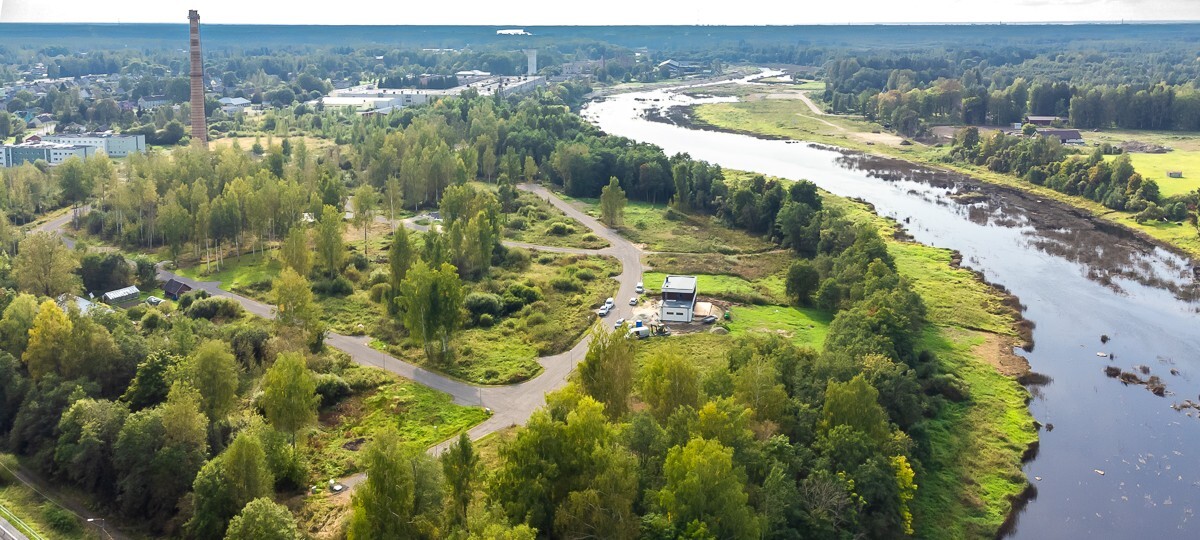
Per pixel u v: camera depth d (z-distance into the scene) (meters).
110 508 118.50
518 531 90.12
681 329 188.00
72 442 123.25
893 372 139.75
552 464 102.88
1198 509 129.25
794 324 193.62
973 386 164.88
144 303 194.62
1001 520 124.06
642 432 112.69
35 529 112.31
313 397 131.00
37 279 186.25
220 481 108.69
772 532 104.12
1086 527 124.38
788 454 114.12
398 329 183.62
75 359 138.88
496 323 190.12
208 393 129.88
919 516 122.69
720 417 110.56
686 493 97.62
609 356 130.00
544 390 156.50
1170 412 158.50
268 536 98.50
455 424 142.88
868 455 117.12
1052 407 159.50
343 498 120.50
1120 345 189.88
